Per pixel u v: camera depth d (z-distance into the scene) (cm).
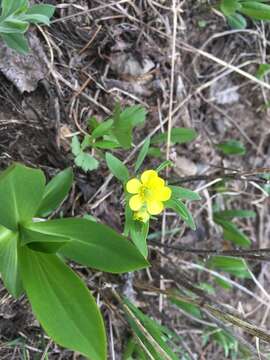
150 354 25
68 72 27
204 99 32
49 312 20
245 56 32
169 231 30
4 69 25
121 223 28
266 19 28
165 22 29
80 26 27
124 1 27
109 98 28
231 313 26
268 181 27
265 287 35
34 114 26
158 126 29
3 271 21
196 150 32
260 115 34
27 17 22
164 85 30
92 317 20
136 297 30
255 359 31
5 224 20
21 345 26
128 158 28
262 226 35
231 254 26
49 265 21
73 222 21
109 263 21
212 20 31
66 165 26
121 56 28
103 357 19
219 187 33
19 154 25
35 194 20
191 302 27
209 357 33
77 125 27
